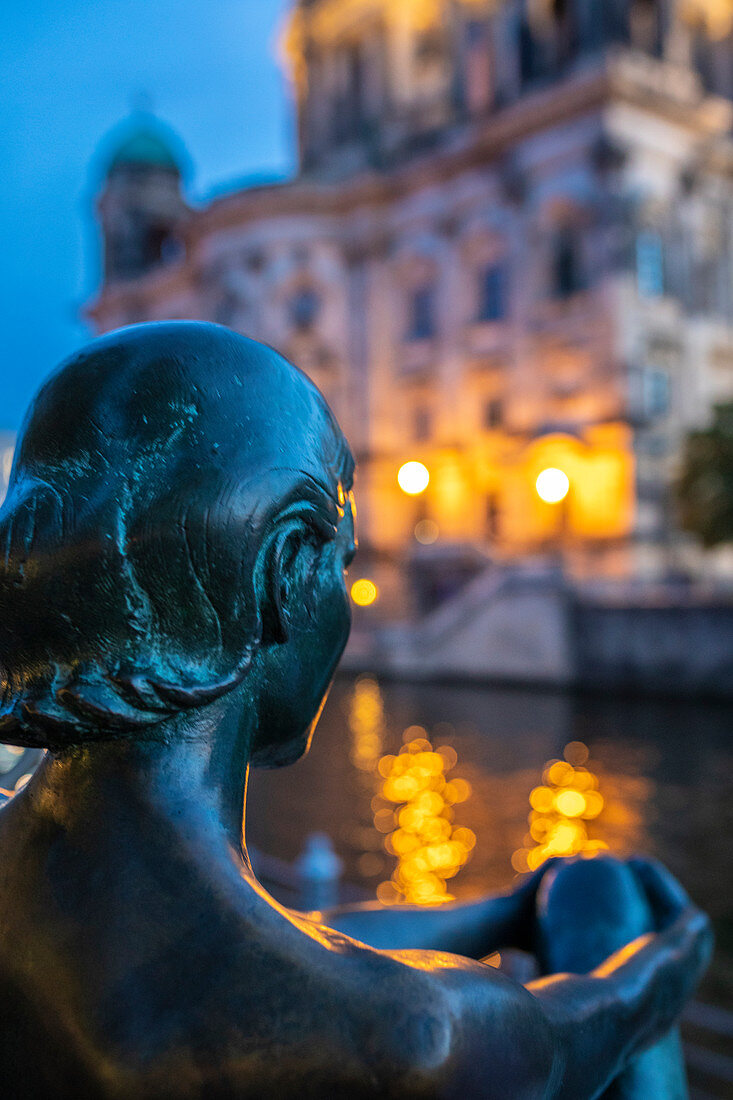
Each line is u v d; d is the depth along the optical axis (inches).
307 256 1975.9
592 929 41.5
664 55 1654.8
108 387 32.0
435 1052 24.8
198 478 30.6
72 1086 26.4
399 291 1926.7
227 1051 25.3
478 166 1772.9
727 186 1712.6
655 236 1608.0
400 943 45.9
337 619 35.2
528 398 1684.3
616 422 1529.3
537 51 1786.4
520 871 445.1
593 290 1576.0
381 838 506.6
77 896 28.6
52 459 31.6
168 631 30.1
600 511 1557.6
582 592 1215.6
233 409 32.2
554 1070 28.6
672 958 38.1
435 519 1843.0
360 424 1951.3
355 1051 24.8
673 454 1572.3
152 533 29.9
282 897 268.2
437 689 1227.9
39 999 27.8
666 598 1104.2
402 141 2079.2
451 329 1822.1
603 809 560.4
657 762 697.6
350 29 2303.2
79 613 29.7
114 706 28.9
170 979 26.6
